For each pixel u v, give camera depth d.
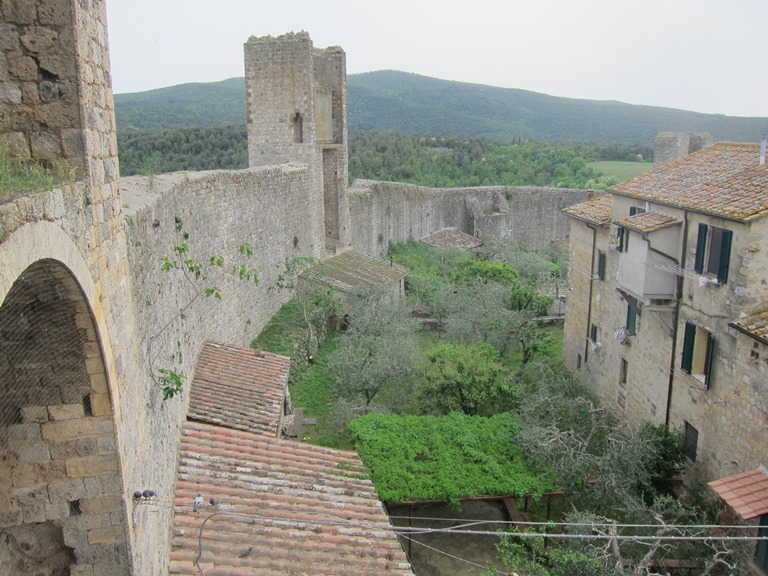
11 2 4.89
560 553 10.55
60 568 5.69
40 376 5.16
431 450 13.70
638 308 16.38
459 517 14.39
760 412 11.44
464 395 17.09
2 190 3.92
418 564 13.06
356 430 14.30
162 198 11.09
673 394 14.77
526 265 38.41
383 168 56.75
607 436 13.68
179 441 11.14
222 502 9.60
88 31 5.36
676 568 11.36
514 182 60.62
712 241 13.27
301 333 22.11
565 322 23.03
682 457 13.95
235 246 19.27
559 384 17.88
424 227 44.03
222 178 18.00
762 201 12.11
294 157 26.70
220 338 17.97
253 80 26.52
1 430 5.26
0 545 5.48
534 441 13.39
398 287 29.36
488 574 10.39
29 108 5.05
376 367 17.95
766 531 10.55
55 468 5.43
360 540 9.24
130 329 6.61
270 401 14.19
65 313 4.90
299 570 8.34
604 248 19.23
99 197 5.49
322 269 26.36
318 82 29.27
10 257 3.53
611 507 12.66
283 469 10.98
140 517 6.41
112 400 5.42
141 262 8.20
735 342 12.28
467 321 23.33
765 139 14.30
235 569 8.14
